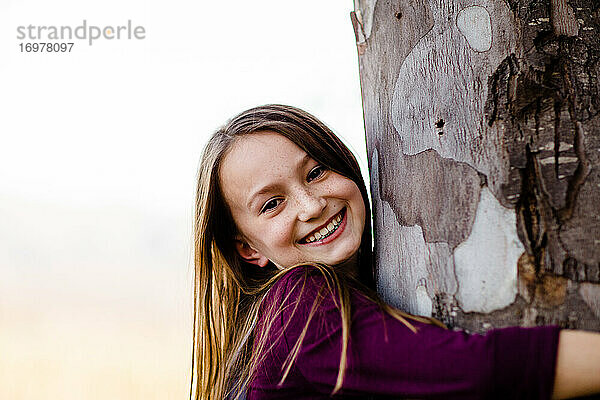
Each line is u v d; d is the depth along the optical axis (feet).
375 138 4.58
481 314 3.59
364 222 4.60
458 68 3.91
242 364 4.99
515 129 3.64
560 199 3.46
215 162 4.76
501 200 3.59
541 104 3.63
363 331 3.74
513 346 3.28
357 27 4.94
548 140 3.56
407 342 3.56
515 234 3.52
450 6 4.00
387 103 4.42
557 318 3.39
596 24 3.73
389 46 4.43
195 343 5.43
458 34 3.94
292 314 4.14
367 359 3.65
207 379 5.33
